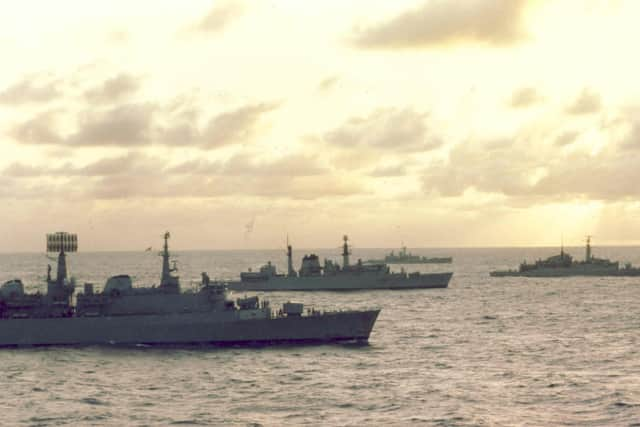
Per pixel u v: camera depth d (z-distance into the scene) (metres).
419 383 85.31
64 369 93.38
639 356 103.31
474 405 75.50
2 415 73.06
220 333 108.06
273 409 74.38
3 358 99.94
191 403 77.00
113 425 69.56
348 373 90.94
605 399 77.50
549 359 101.00
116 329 107.81
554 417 71.19
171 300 109.69
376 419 70.69
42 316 108.69
